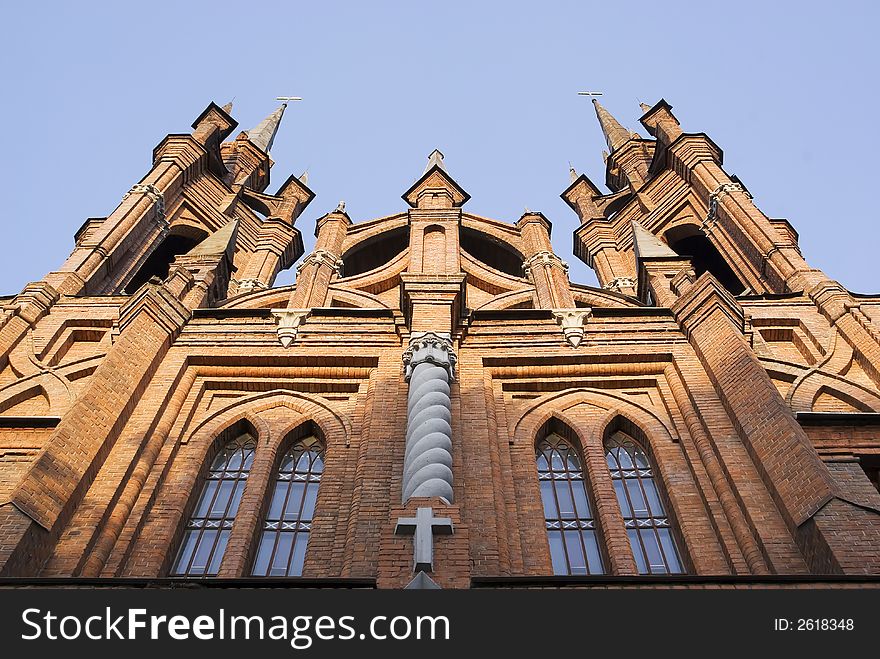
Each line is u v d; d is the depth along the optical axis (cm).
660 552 1578
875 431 1786
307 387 1978
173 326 2061
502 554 1448
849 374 2117
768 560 1419
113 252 2811
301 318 2133
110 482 1599
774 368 2103
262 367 2002
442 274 2148
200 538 1617
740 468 1606
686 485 1661
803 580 1220
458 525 1309
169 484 1692
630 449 1836
